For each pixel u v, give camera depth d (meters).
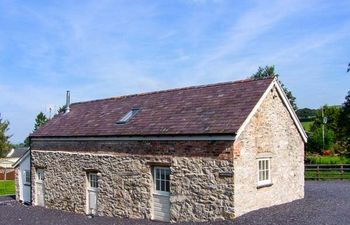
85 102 26.48
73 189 21.20
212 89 18.83
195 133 15.39
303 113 80.56
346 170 30.81
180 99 19.45
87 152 20.52
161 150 16.83
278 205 16.75
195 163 15.54
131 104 22.03
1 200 27.56
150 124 18.02
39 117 70.88
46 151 23.38
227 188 14.53
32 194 24.52
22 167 26.47
